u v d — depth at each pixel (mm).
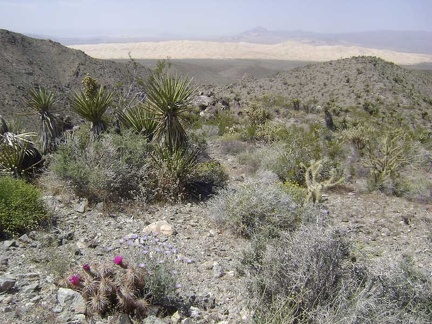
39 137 10102
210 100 34750
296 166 10492
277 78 66438
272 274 4141
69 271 4352
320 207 7633
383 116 42281
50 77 72562
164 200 7641
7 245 5109
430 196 10078
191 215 7109
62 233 5656
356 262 4500
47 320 3598
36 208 5867
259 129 18531
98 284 3816
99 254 5078
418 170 13969
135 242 5441
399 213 8555
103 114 9656
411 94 54219
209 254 5566
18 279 4285
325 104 48312
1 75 63188
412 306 3918
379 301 3842
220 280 4824
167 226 6254
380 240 6832
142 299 3785
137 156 7977
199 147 10469
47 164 8500
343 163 12703
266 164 10977
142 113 9992
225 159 12758
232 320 4043
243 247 5898
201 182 8523
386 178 10688
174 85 8758
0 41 73750
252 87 64688
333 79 60094
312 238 4223
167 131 8680
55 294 4023
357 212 8406
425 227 7719
